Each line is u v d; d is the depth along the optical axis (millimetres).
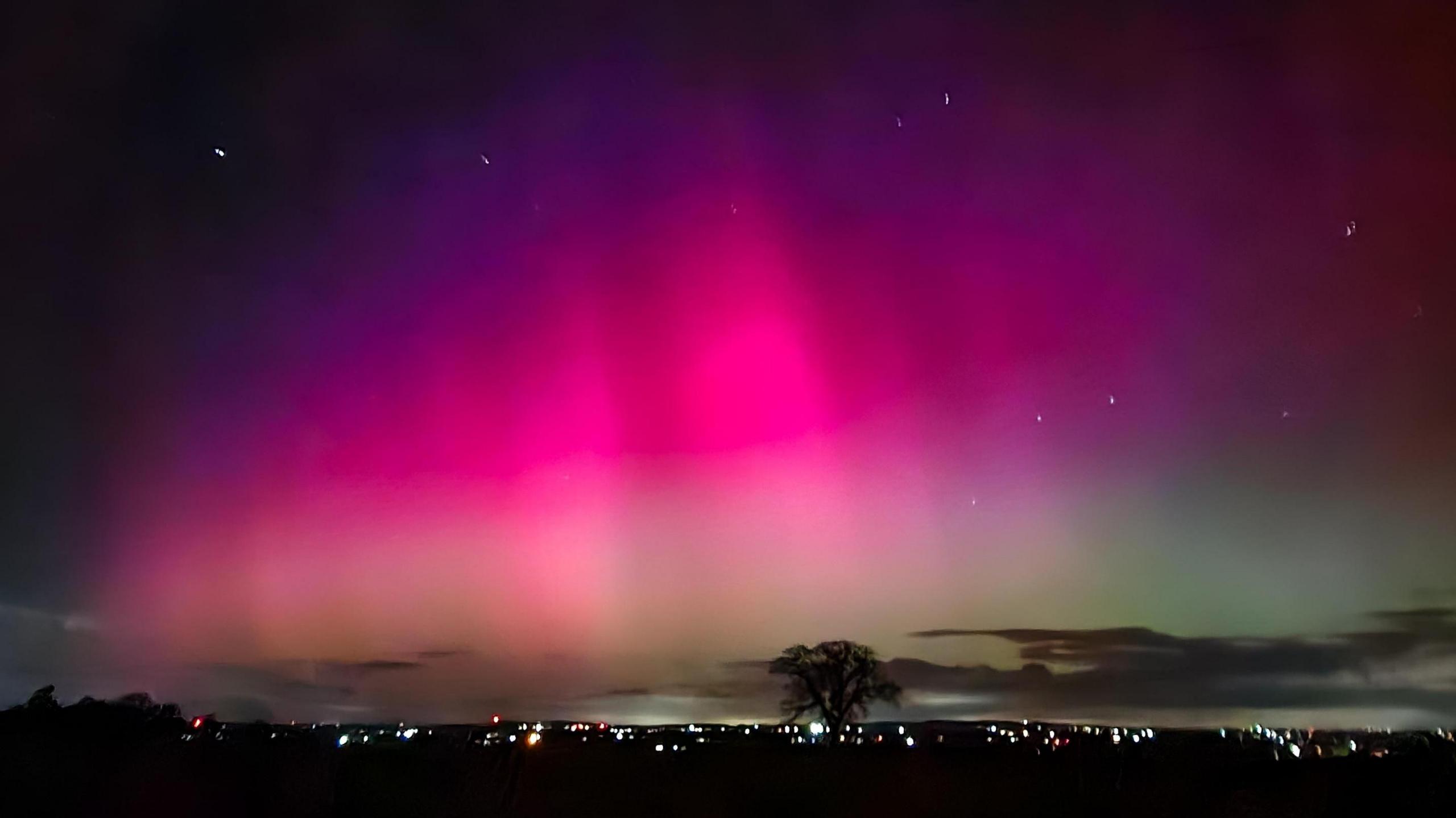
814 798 8961
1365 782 8562
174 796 8445
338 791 8781
